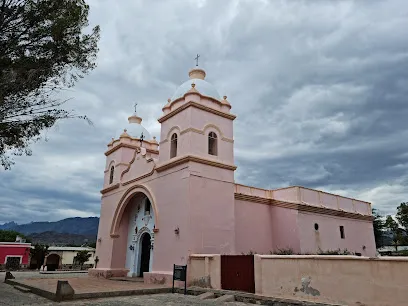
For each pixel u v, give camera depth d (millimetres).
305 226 20359
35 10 10078
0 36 9719
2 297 11844
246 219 19875
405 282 8227
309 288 10266
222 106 18969
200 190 16266
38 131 10391
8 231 52125
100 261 22297
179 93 19328
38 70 10156
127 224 22172
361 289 9039
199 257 14523
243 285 12398
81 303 10578
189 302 10852
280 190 21938
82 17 11172
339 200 24250
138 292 13055
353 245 23953
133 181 20781
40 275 23359
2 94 9477
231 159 18219
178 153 17422
